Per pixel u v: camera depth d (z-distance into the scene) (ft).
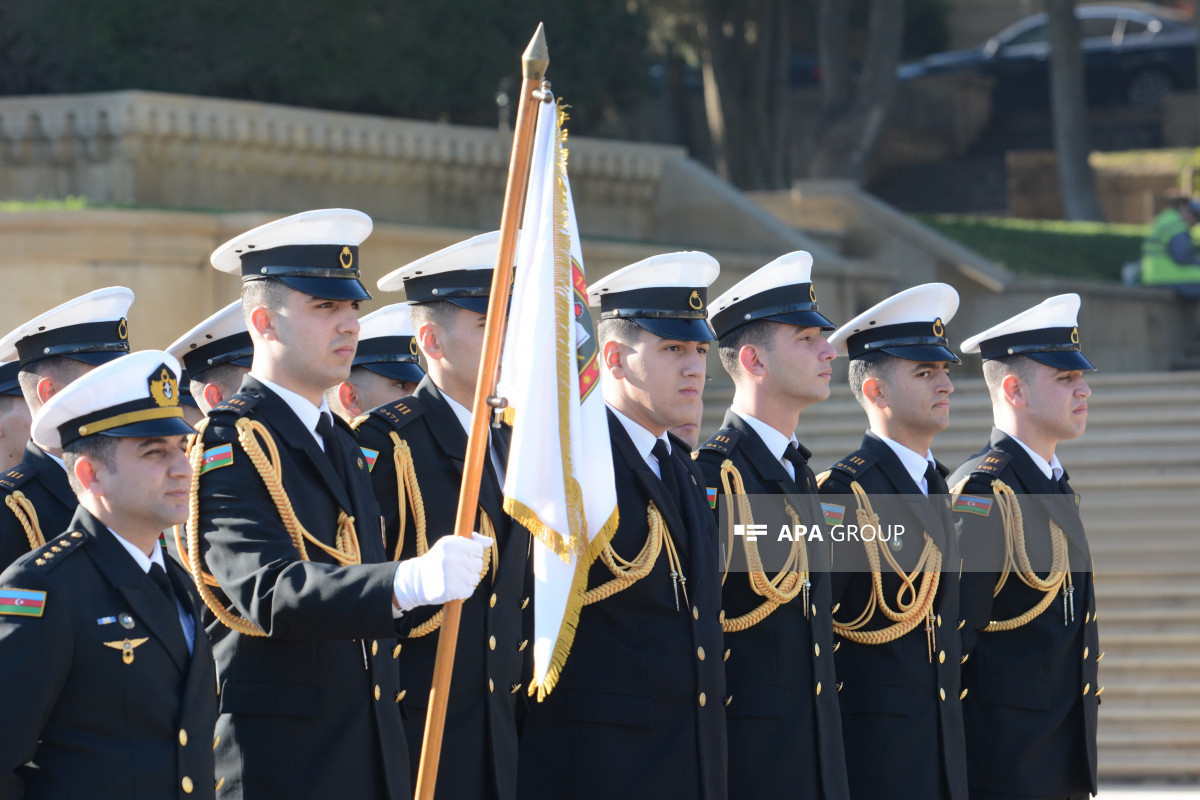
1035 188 303.89
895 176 355.15
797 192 219.00
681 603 61.57
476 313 60.64
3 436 66.85
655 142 360.28
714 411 164.66
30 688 45.70
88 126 172.04
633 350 63.62
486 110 220.64
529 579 62.39
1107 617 128.98
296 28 200.85
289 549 50.96
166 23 197.67
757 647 64.90
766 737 64.28
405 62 206.90
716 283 184.03
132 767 47.24
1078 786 74.84
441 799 57.26
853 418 162.71
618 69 231.50
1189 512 140.77
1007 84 389.80
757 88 301.22
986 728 74.02
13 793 45.83
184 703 48.62
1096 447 152.56
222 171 177.99
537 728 61.57
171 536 73.77
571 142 203.62
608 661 60.70
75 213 142.00
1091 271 226.38
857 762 68.85
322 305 54.24
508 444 61.67
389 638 50.44
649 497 62.18
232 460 52.37
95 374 48.52
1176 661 124.36
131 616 48.32
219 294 148.66
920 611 69.05
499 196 204.33
